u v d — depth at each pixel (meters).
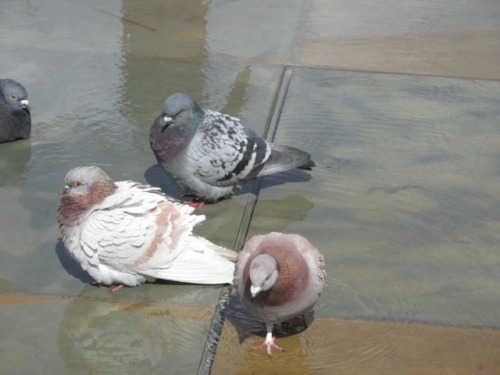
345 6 3.43
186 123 2.55
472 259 2.48
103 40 3.20
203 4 3.43
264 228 2.55
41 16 3.33
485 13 3.39
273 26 3.30
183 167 2.56
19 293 2.40
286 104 2.93
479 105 2.94
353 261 2.47
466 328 2.34
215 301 2.39
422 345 2.30
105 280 2.39
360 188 2.66
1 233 2.53
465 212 2.60
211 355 2.29
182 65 3.09
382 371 2.26
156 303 2.38
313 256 2.25
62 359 2.28
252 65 3.09
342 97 2.96
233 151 2.56
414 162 2.74
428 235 2.54
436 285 2.42
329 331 2.33
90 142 2.79
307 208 2.61
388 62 3.12
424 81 3.04
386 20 3.34
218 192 2.60
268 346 2.29
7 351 2.29
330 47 3.19
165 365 2.27
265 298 2.22
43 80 3.01
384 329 2.33
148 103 2.93
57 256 2.48
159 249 2.37
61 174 2.69
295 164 2.62
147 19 3.33
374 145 2.79
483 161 2.74
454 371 2.26
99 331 2.33
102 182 2.39
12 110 2.76
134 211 2.37
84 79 3.02
